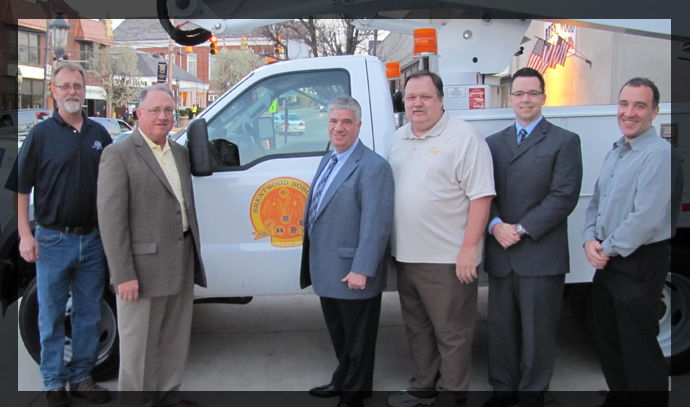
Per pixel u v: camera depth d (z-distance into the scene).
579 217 4.07
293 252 4.11
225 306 6.04
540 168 3.52
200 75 60.06
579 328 4.84
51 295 3.78
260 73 4.16
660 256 3.33
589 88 8.13
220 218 4.11
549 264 3.56
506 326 3.74
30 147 3.64
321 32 14.20
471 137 3.51
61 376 3.87
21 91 32.62
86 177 3.75
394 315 5.77
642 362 3.41
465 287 3.66
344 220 3.55
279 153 4.15
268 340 5.12
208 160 3.79
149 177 3.44
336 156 3.66
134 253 3.45
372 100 4.14
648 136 3.27
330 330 3.90
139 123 3.50
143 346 3.53
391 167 3.69
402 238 3.64
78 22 37.44
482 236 3.67
